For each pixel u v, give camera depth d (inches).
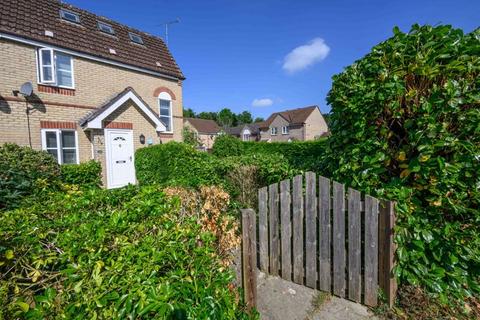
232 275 59.6
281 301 92.4
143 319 40.2
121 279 45.1
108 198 87.0
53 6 359.9
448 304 82.7
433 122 84.7
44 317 41.1
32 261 51.3
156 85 450.3
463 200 86.2
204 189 107.6
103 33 404.2
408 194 88.8
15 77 291.3
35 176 153.8
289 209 101.5
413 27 99.7
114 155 363.9
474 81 86.2
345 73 111.7
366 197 87.4
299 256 100.3
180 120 494.3
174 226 64.0
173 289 44.2
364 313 85.4
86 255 50.7
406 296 87.5
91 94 361.7
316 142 454.6
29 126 300.8
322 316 84.9
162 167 283.9
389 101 93.7
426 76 90.1
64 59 336.5
